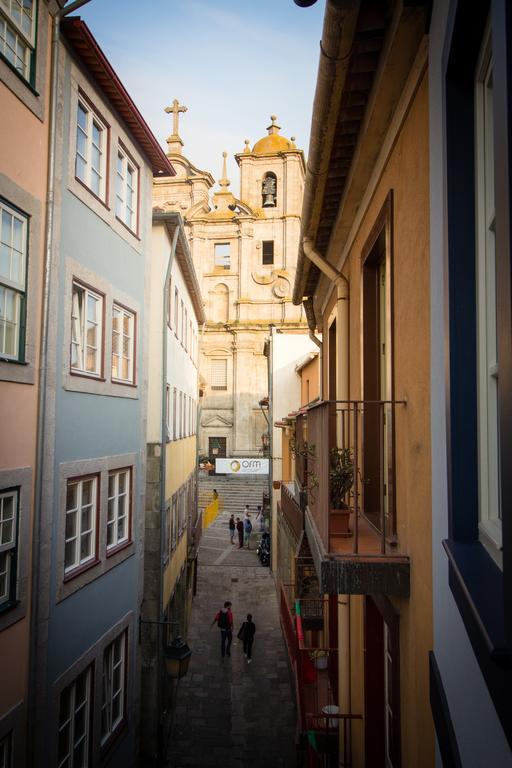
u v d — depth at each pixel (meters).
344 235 7.93
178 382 16.47
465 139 2.68
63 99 7.58
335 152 6.02
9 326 6.44
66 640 7.54
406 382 4.44
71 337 8.03
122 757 9.50
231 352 45.09
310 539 5.99
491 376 2.45
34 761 6.61
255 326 44.19
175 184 46.19
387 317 5.22
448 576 2.76
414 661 4.01
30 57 6.86
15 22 6.50
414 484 4.12
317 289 11.78
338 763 7.39
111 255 9.31
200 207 45.53
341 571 4.30
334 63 4.30
